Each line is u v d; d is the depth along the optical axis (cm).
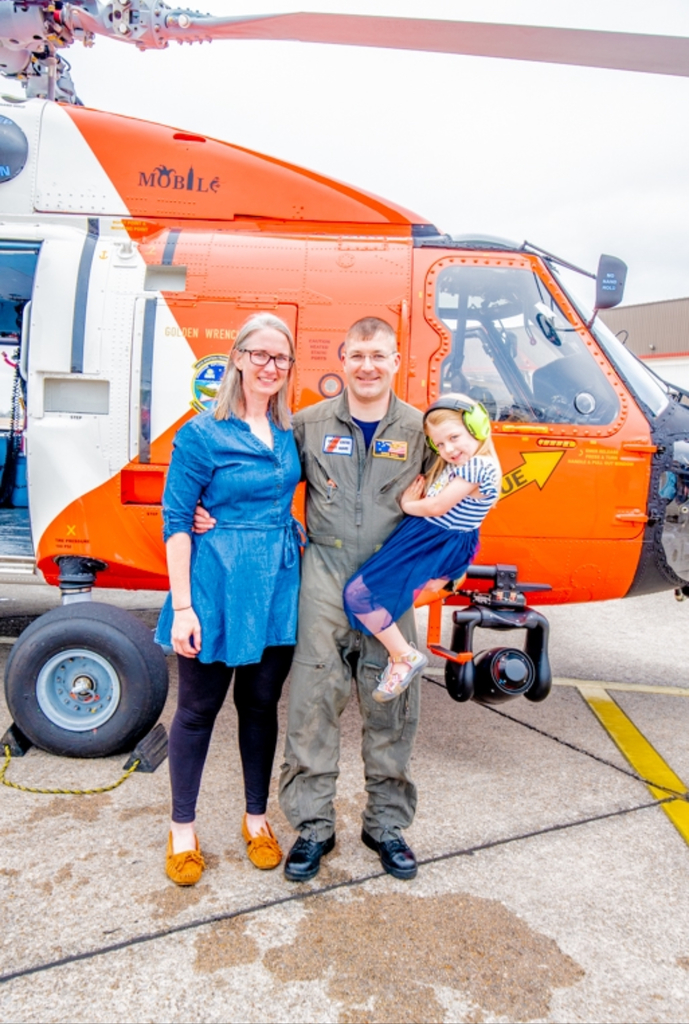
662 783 325
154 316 335
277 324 220
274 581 229
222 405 223
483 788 315
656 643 584
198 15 353
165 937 215
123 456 334
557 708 420
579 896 242
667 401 352
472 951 214
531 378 339
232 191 375
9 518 511
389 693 230
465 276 344
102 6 371
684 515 341
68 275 341
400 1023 187
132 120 378
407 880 246
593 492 331
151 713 316
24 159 376
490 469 227
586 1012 193
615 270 339
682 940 223
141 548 341
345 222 375
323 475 235
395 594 228
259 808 251
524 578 344
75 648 311
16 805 287
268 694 241
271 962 206
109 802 291
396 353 226
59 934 215
